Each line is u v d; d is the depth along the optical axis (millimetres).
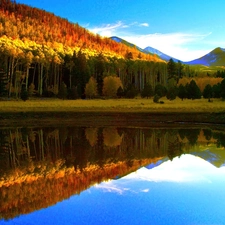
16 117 51844
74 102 69062
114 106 61656
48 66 95125
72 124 48188
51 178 15430
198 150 24625
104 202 11586
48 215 10281
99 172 16797
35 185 14047
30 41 122625
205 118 50562
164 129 41594
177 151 24219
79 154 22859
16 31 133250
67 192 12883
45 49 103062
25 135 34531
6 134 35500
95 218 10000
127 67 120500
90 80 86438
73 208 10898
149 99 80875
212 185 13938
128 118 52812
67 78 101312
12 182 14602
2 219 9883
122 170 17250
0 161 20109
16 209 10781
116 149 25156
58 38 161500
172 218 9977
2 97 76438
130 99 80625
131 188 13461
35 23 176125
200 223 9602
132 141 29922
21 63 89188
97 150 24641
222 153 23219
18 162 19781
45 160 20500
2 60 87188
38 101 70938
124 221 9750
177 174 16219
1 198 12031
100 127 44469
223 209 10773
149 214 10328
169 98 75375
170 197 12148
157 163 19375
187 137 33062
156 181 14711
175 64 129250
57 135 34719
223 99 73500
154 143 28531
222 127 43562
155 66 124375
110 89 86938
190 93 77250
